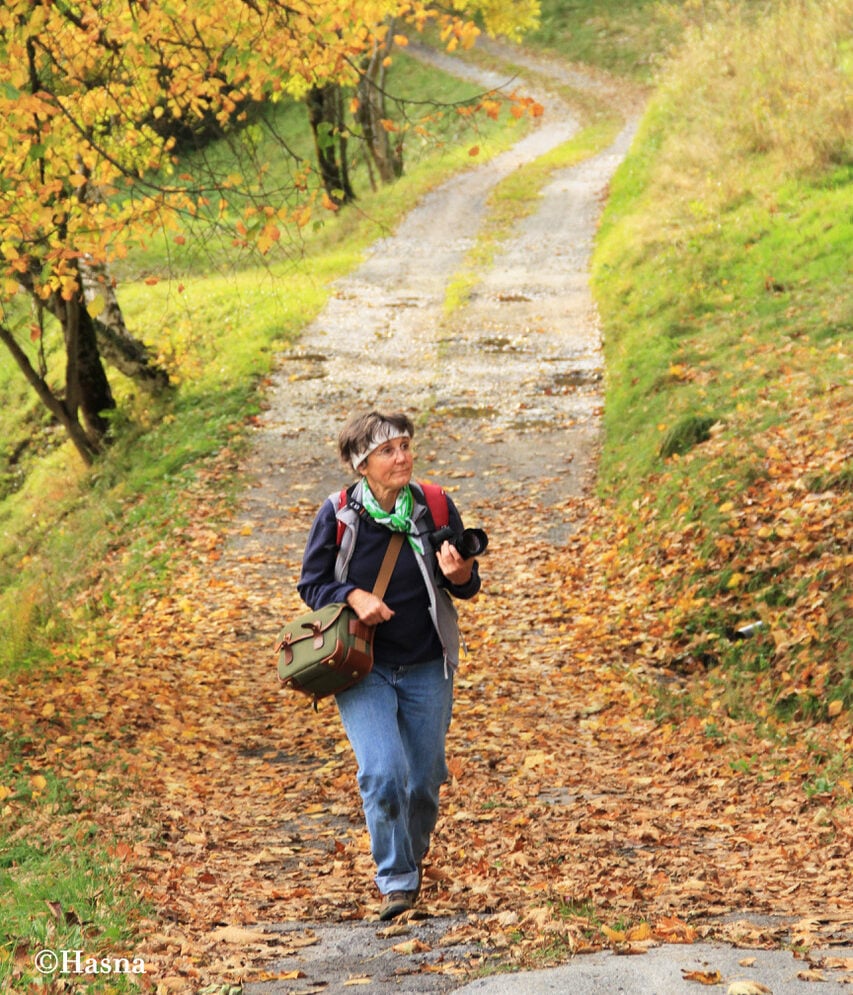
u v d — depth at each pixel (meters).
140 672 12.16
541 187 44.25
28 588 18.92
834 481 13.02
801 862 6.21
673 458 16.44
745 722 10.09
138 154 11.88
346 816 7.91
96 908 5.32
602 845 6.70
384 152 48.88
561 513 17.50
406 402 23.22
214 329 29.98
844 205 24.03
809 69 31.31
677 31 70.81
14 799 7.72
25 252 10.89
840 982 3.86
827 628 11.00
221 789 8.70
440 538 5.27
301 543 17.39
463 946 4.71
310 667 5.09
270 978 4.42
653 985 3.81
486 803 7.84
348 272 34.88
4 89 10.20
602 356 24.67
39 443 30.55
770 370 17.83
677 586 13.28
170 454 22.06
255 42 10.64
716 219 27.39
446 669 5.37
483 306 29.80
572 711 10.71
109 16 10.33
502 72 70.69
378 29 11.23
